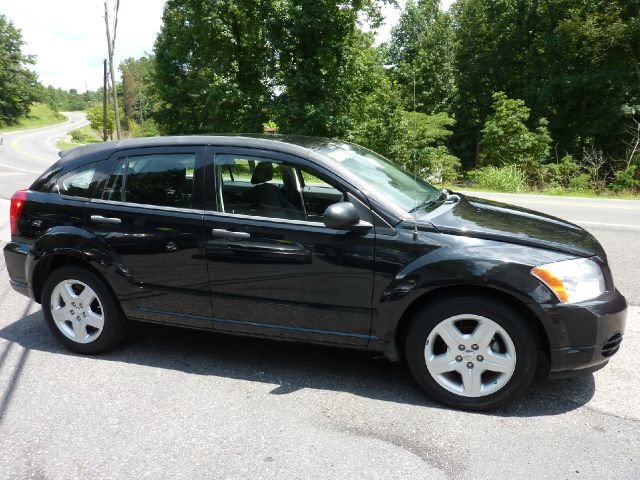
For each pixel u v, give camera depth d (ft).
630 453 8.73
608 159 88.28
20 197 13.39
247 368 12.16
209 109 98.32
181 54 107.24
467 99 137.18
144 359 12.69
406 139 97.45
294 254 10.85
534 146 91.61
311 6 82.69
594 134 104.17
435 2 141.38
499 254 9.75
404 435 9.34
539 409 10.19
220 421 9.86
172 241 11.71
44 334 14.33
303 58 87.20
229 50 94.84
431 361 10.26
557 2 111.14
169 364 12.41
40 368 12.22
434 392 10.34
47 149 168.66
